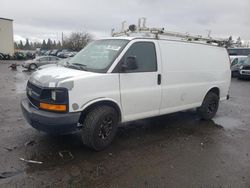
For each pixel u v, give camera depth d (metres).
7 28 46.62
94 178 3.71
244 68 18.89
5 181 3.53
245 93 12.41
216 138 5.60
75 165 4.05
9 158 4.18
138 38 5.04
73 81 4.13
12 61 40.81
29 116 4.32
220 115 7.66
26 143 4.78
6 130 5.45
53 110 4.13
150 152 4.68
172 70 5.58
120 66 4.68
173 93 5.68
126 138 5.33
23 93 10.44
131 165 4.15
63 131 4.18
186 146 5.06
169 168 4.11
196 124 6.60
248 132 6.11
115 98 4.63
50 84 4.12
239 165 4.30
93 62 4.85
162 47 5.42
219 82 6.98
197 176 3.89
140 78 4.98
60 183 3.54
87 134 4.41
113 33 6.46
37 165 4.00
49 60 25.12
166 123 6.55
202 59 6.36
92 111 4.44
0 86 12.61
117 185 3.56
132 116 5.03
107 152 4.59
